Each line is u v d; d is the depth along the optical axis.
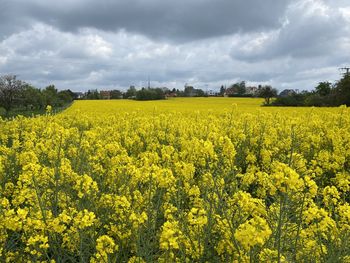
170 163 7.03
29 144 8.09
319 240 3.97
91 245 4.40
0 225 3.98
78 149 7.43
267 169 8.03
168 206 5.08
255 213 4.11
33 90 65.12
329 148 10.78
